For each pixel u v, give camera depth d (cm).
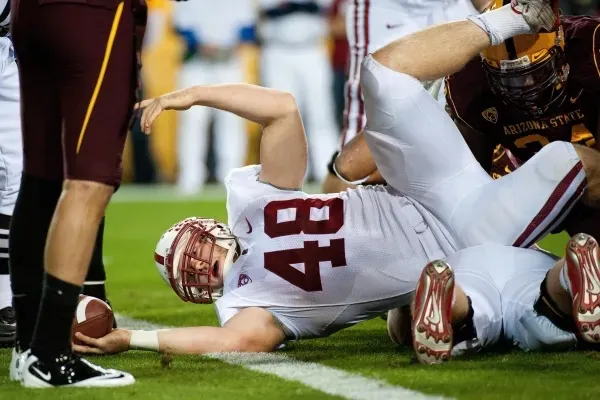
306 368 1224
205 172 4878
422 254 1333
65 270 1110
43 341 1123
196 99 1357
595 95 1421
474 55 1330
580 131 1463
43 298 1120
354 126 2083
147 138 4872
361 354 1336
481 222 1316
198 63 4375
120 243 3044
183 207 3984
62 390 1106
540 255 1337
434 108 1323
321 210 1356
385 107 1312
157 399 1060
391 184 1361
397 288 1338
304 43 4428
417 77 1323
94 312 1305
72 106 1112
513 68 1365
